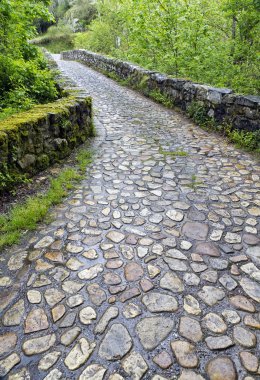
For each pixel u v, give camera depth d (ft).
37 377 4.63
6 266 6.93
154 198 9.95
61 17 120.16
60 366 4.78
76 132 14.62
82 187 10.75
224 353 4.97
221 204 9.55
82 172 12.03
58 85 21.30
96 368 4.74
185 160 13.29
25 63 18.60
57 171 11.92
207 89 18.06
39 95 19.34
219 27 28.48
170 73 29.22
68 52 67.36
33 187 10.43
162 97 24.27
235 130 15.96
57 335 5.29
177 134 17.15
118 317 5.61
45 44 101.24
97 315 5.66
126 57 38.42
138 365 4.78
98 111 22.11
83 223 8.53
